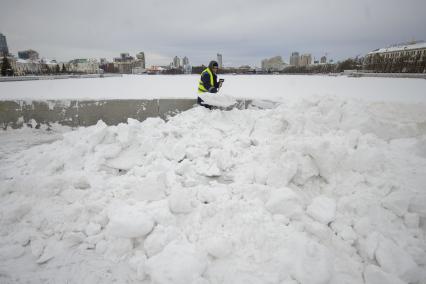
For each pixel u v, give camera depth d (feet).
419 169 10.00
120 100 22.38
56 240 8.57
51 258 7.95
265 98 22.06
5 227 8.91
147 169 11.91
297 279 6.76
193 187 10.39
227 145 13.89
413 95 43.04
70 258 7.94
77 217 9.20
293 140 11.36
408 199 8.20
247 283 6.81
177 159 13.17
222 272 7.19
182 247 7.41
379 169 9.86
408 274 6.75
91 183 10.95
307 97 14.89
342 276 6.97
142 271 7.23
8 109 21.90
